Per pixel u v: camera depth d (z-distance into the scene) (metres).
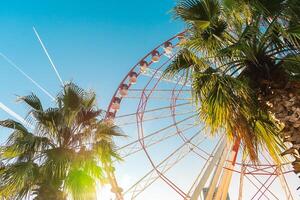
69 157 10.84
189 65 10.28
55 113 11.59
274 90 8.04
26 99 12.01
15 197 10.22
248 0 8.97
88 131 11.74
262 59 8.73
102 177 11.43
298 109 7.53
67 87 11.88
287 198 21.47
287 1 8.52
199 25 9.59
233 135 9.20
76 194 10.29
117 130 12.22
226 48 8.96
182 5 9.62
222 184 18.94
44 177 10.35
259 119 9.07
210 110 8.88
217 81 8.95
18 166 10.30
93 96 12.34
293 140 7.50
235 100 8.79
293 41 8.45
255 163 8.94
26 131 11.59
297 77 8.45
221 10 9.61
